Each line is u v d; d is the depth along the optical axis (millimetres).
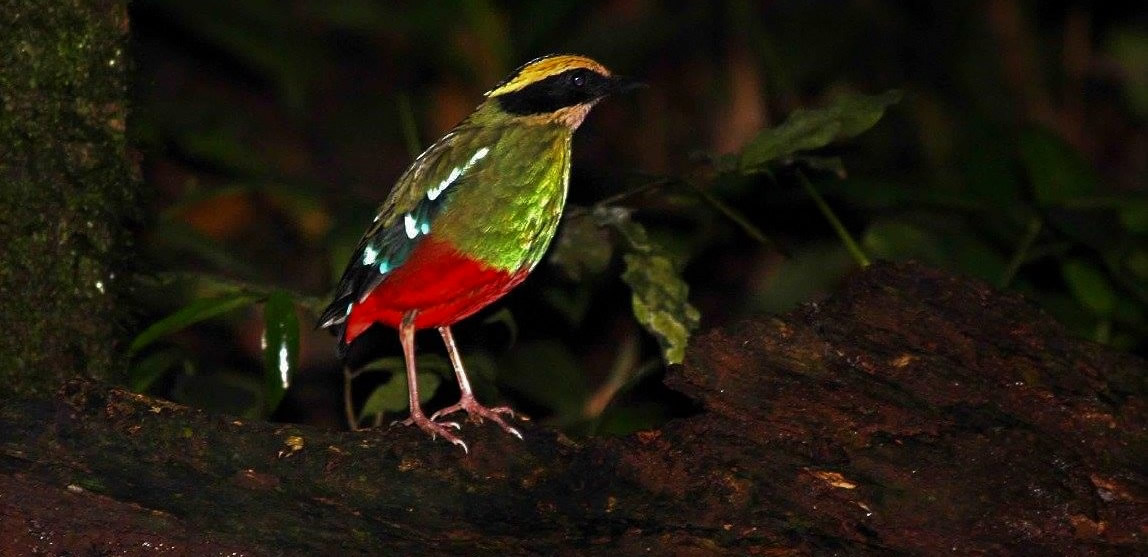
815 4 20516
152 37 20422
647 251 10930
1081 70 21500
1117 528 8055
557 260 11547
